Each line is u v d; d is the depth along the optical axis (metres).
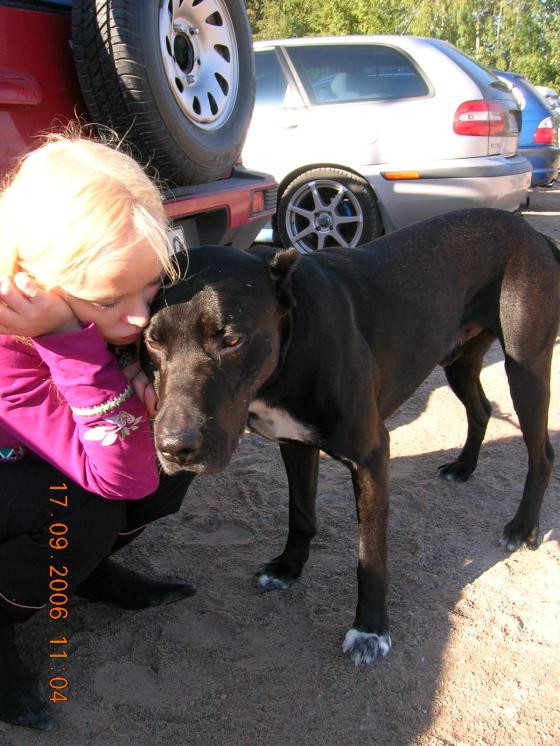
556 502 3.25
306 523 2.64
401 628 2.45
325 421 2.30
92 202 1.70
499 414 4.14
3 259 1.77
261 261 2.14
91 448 1.90
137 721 2.07
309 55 6.56
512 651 2.34
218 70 3.62
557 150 10.85
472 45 29.64
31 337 1.78
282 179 6.64
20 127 2.64
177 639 2.39
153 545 2.91
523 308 2.93
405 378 2.79
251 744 1.99
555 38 28.81
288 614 2.53
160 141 3.06
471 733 2.02
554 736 2.02
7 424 1.95
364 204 6.39
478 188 6.16
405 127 6.23
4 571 2.00
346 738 2.01
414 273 2.77
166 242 1.88
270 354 2.08
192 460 1.85
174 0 3.18
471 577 2.73
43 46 2.77
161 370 1.99
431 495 3.30
